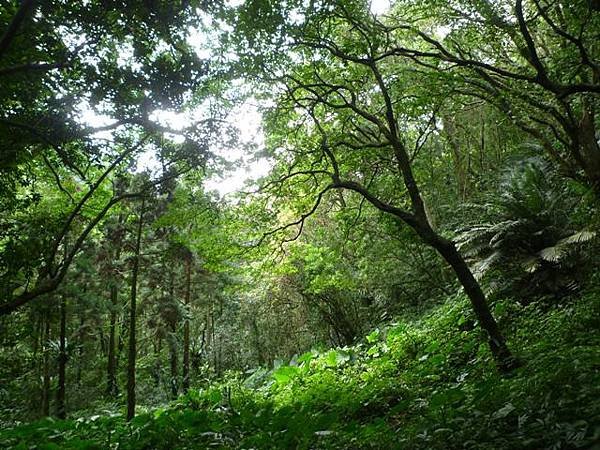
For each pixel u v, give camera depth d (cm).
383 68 1005
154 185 925
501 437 376
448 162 1805
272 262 1123
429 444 419
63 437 790
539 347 682
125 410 1614
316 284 1614
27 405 1964
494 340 679
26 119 771
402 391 741
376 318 1877
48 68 662
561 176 1131
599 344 588
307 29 755
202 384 1817
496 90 959
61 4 664
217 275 2262
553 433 332
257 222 1020
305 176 1022
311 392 909
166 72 750
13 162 834
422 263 1520
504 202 1002
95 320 2178
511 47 1049
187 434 704
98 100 746
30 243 812
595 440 304
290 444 559
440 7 941
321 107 997
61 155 804
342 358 1177
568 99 932
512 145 1711
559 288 902
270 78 849
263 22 709
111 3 674
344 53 773
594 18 743
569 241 841
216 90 866
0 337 1316
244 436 668
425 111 843
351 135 870
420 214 724
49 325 1975
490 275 1037
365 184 1212
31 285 1385
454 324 1027
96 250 1906
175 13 702
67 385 2167
